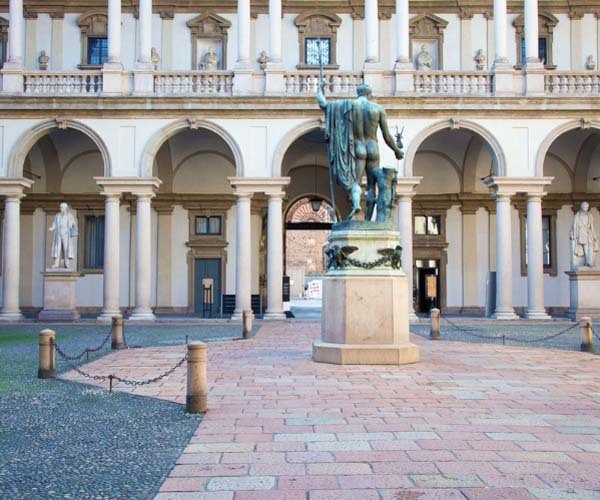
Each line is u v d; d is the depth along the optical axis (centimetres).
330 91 2777
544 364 1388
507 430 813
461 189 3406
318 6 3322
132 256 3328
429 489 598
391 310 1329
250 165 2727
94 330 2319
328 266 1416
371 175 1362
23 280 3319
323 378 1177
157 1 3303
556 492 589
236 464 678
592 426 835
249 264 2719
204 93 2748
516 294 3362
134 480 631
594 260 2788
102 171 3381
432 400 994
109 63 2773
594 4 3325
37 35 3306
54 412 937
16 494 592
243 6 2803
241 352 1593
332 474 643
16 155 2714
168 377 1238
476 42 3334
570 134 3194
